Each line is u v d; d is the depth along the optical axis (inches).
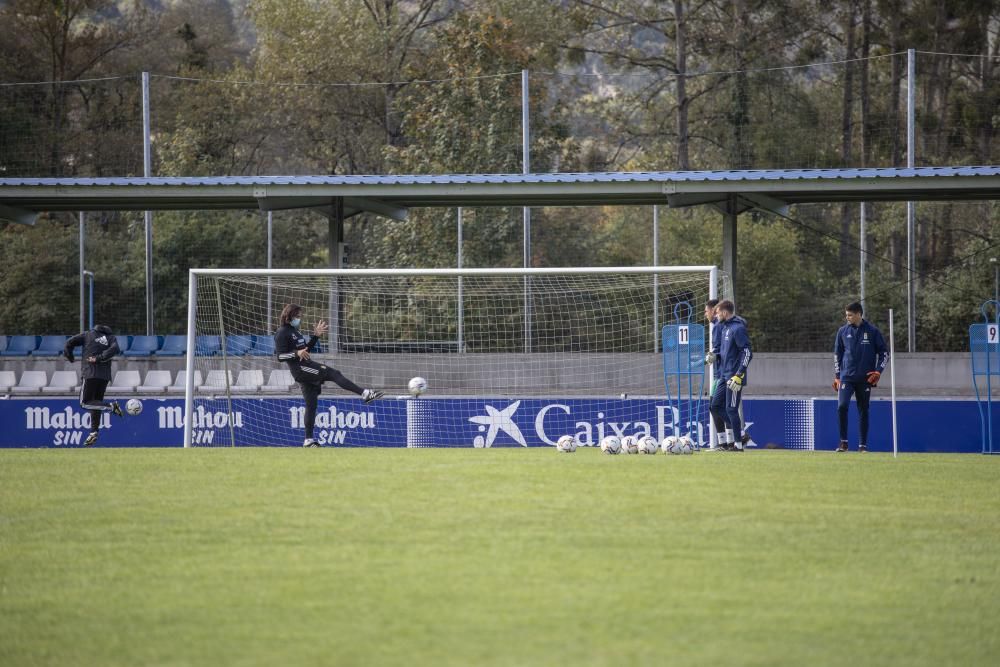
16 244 4635.8
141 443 2667.3
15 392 4065.0
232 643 802.8
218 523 1238.3
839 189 3019.2
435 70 6053.2
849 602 918.4
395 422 2628.0
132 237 4630.9
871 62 5546.3
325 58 6407.5
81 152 5910.4
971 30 5467.5
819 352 4040.4
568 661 757.9
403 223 4731.8
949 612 893.2
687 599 920.9
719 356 2265.0
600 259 4493.1
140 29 7204.7
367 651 781.3
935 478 1640.0
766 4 5846.5
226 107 6446.9
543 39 6235.2
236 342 3927.2
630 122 6102.4
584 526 1211.9
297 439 2664.9
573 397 2600.9
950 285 3855.8
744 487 1503.4
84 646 801.6
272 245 4525.1
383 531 1186.0
